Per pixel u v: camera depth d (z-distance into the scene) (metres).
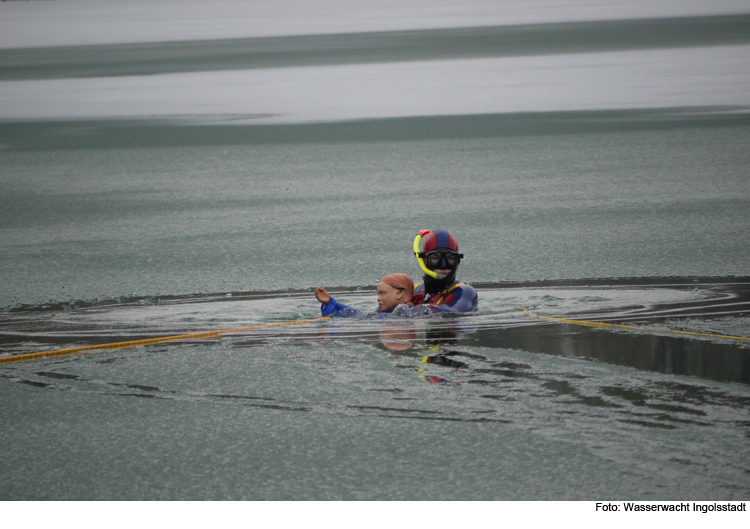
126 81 54.81
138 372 7.64
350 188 21.80
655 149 25.72
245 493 5.30
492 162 24.94
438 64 57.44
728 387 6.69
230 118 37.22
